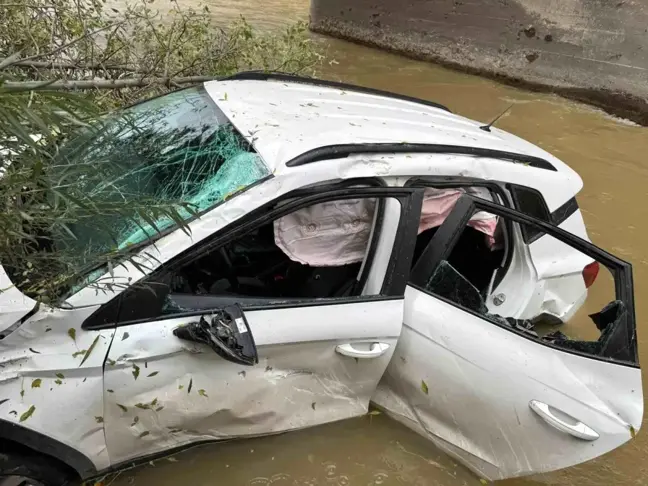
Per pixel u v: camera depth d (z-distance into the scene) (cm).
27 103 196
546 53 934
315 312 250
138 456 243
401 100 379
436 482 288
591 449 262
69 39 442
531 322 347
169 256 225
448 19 1055
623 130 810
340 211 267
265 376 248
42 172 215
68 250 226
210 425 250
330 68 1010
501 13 975
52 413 211
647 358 401
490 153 316
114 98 447
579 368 271
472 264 351
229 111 281
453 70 1066
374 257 269
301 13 1349
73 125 240
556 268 346
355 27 1215
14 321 205
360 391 279
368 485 282
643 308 448
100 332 216
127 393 222
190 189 244
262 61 573
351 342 257
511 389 263
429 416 284
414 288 272
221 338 224
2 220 195
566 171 364
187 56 514
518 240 336
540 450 266
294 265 275
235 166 248
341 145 260
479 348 264
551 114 855
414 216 270
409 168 273
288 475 279
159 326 225
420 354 269
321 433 292
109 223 231
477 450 279
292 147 252
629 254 510
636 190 631
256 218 236
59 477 226
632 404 268
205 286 257
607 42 858
